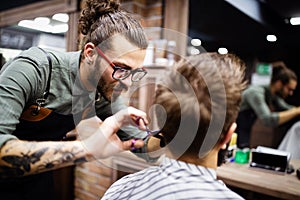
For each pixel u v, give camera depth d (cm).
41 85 88
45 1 219
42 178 132
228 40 145
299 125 126
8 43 241
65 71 93
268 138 136
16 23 240
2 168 67
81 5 197
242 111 140
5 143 66
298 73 130
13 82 77
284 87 132
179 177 60
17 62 82
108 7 88
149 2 176
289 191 86
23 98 80
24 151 67
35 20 227
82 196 206
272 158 106
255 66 139
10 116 73
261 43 137
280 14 131
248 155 119
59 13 211
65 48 211
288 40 131
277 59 134
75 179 210
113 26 83
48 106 94
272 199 106
